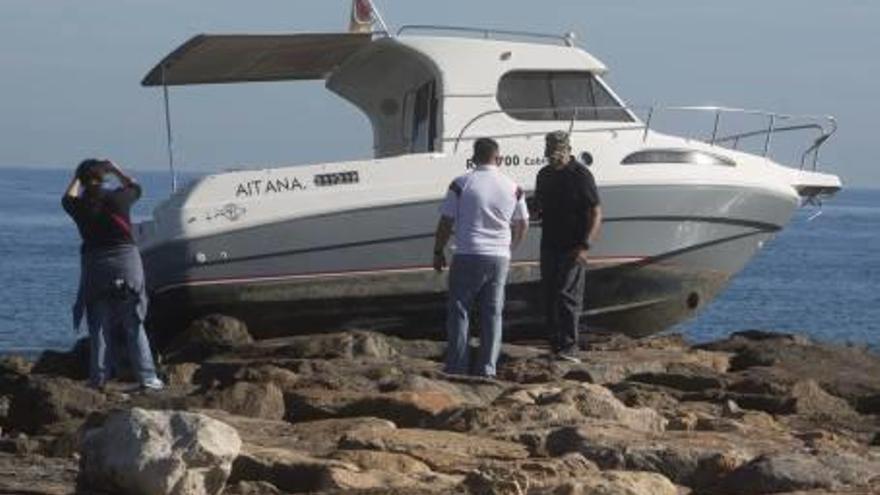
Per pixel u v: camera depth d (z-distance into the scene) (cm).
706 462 2170
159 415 1945
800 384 3111
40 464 2372
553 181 3612
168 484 1886
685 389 3269
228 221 4084
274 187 4116
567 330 3625
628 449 2216
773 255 19325
